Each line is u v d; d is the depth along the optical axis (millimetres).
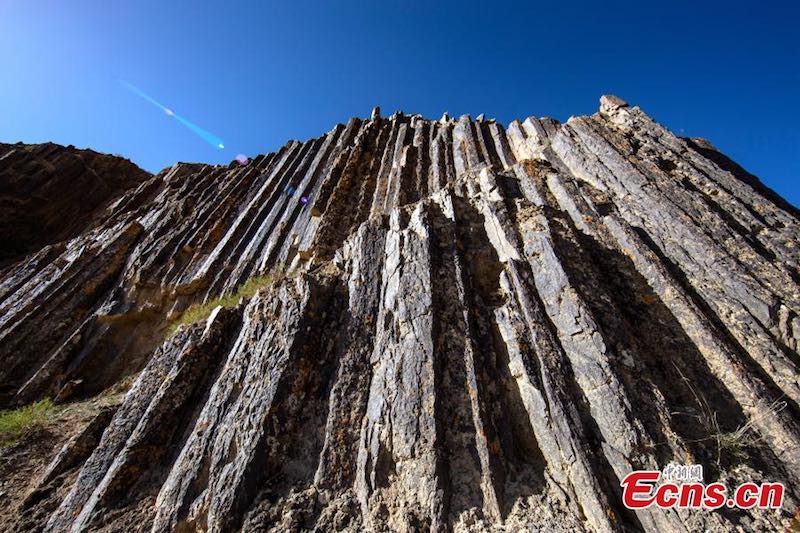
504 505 4473
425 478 4715
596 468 4438
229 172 23703
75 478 6270
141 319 14141
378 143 22750
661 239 8047
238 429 5668
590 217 8719
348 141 23516
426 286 6992
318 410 5980
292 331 6871
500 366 5957
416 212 8898
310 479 5113
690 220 8094
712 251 7293
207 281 15164
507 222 8273
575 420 4875
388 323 6809
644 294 6867
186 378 6977
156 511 5078
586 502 4254
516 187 10305
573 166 11523
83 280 15219
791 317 5992
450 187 10766
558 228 7992
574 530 4059
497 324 6488
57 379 11539
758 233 8133
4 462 7113
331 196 16875
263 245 16781
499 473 4754
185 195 21922
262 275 14445
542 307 6461
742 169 11211
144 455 5867
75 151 30484
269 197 20234
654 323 6336
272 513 4668
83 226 25562
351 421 5652
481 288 7445
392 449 5133
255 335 7242
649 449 4430
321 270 8852
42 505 5785
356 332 6949
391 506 4617
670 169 10281
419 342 6180
